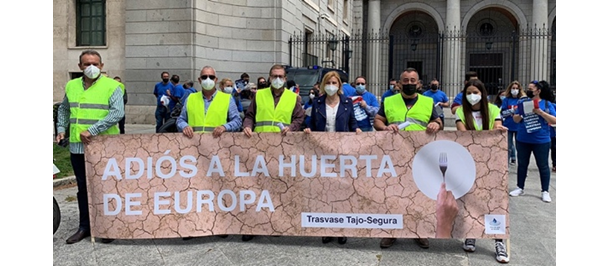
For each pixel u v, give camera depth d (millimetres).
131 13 18031
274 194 5188
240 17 19094
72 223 6137
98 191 5270
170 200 5250
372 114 7441
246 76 14148
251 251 5059
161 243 5336
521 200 7473
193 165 5262
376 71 31797
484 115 5184
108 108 5348
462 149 4902
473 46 33844
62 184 8492
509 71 33094
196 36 17703
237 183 5227
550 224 6145
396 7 32875
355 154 5055
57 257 4914
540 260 4848
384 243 5137
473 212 4895
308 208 5137
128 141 5246
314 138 5117
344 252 5020
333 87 5457
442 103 10289
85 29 18891
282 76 5555
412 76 5320
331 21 28656
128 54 18094
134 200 5254
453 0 30203
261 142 5199
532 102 7352
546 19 29219
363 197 5047
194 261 4797
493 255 4977
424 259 4824
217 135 5238
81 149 5309
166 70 17828
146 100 18016
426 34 34406
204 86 5512
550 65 30141
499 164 4855
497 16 33656
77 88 5332
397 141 4992
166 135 5246
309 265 4660
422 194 4965
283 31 19859
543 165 7395
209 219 5262
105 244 5301
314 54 25219
